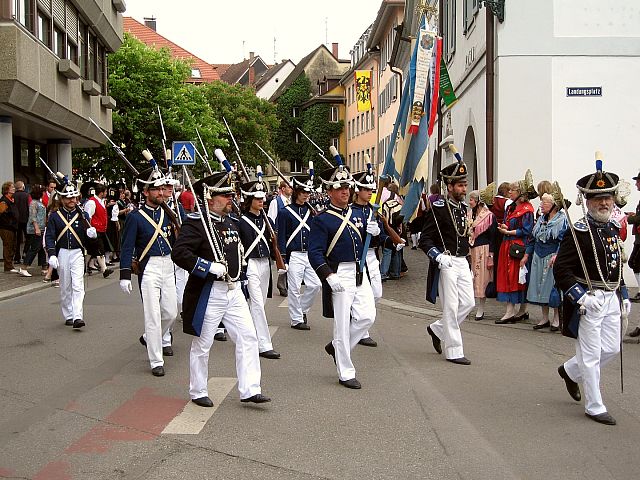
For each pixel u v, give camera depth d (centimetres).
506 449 551
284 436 579
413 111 1241
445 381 752
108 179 3403
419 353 895
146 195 814
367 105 5416
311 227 733
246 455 537
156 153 3391
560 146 1487
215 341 972
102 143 2817
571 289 620
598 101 1480
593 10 1473
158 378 769
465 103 1898
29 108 1861
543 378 769
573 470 509
